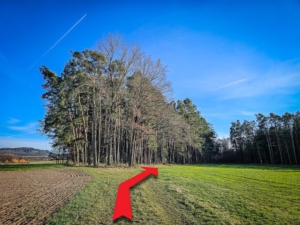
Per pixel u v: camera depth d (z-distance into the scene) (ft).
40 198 33.27
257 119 254.88
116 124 125.18
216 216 23.54
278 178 63.46
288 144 225.56
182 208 27.32
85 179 56.18
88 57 116.16
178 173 80.79
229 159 303.07
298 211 25.43
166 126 134.72
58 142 132.46
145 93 105.70
